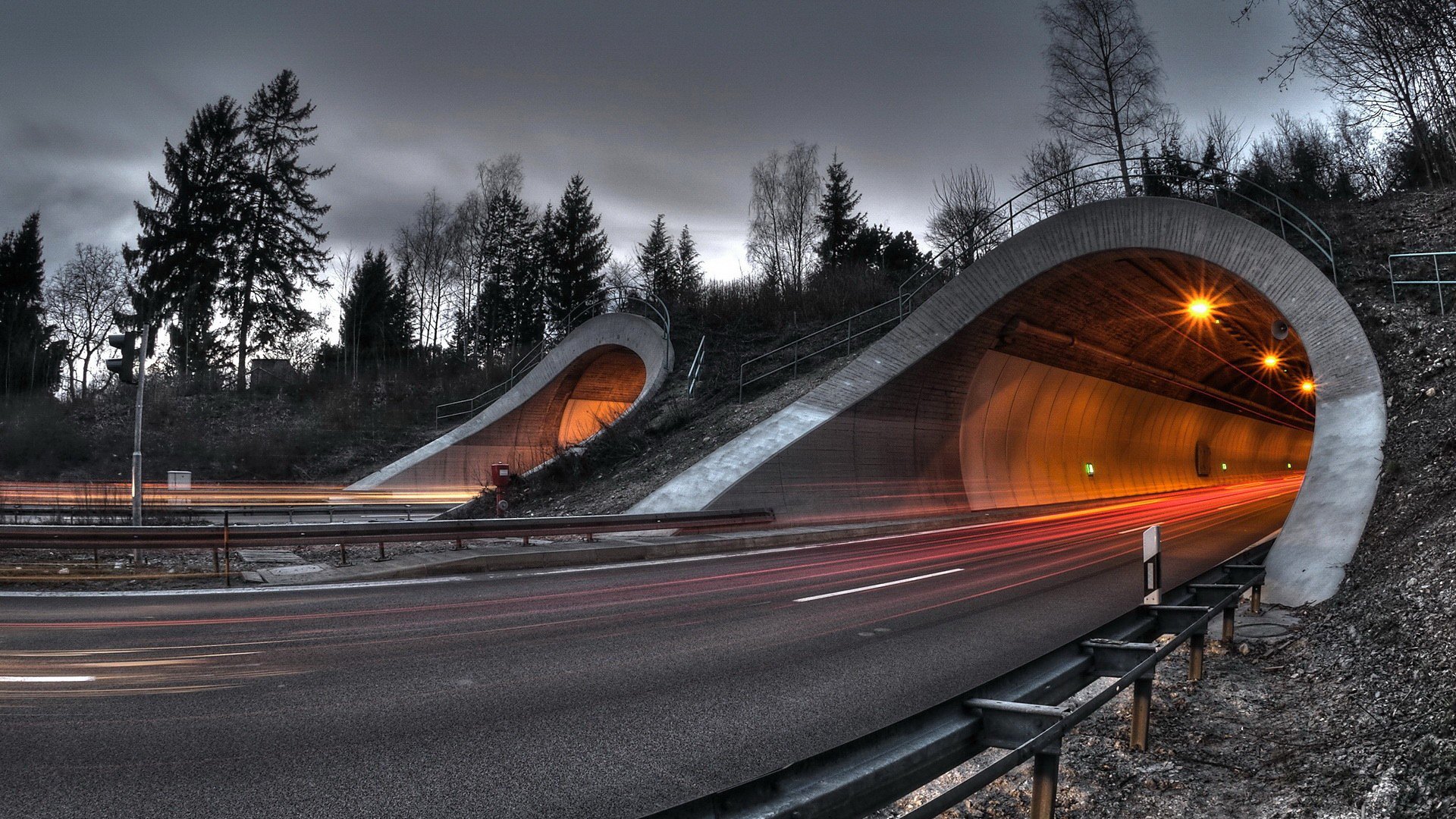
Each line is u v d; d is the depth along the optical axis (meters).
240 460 40.34
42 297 67.56
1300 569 10.62
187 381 49.97
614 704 6.26
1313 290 17.77
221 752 5.07
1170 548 18.14
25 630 8.62
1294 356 36.69
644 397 32.69
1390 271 17.72
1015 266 23.58
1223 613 8.50
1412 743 4.32
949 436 28.84
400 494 38.22
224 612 9.89
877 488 25.47
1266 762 4.84
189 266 54.31
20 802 4.23
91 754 4.98
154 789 4.44
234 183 57.38
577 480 27.00
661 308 39.78
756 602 11.12
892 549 18.64
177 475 31.12
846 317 37.12
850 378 25.53
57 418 41.44
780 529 21.42
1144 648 5.11
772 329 38.06
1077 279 24.30
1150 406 42.88
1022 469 33.81
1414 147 29.47
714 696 6.50
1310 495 13.30
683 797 4.46
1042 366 30.84
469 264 68.81
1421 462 11.46
